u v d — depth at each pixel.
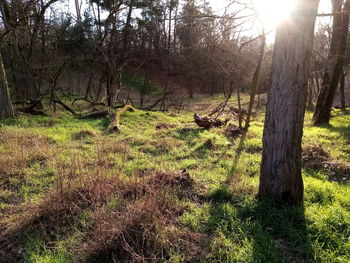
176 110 17.23
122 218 2.95
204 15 3.81
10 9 12.16
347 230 2.78
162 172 4.27
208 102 25.25
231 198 3.65
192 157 5.61
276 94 3.12
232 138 7.08
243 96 27.38
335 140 6.99
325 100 9.86
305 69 2.99
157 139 7.17
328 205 3.31
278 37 3.00
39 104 11.95
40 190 4.06
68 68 25.11
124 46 19.84
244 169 4.77
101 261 2.58
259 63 7.21
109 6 16.31
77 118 10.55
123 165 4.95
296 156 3.22
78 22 21.17
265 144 3.36
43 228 3.03
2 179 4.38
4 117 9.16
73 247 2.76
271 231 2.91
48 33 14.04
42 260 2.57
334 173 4.55
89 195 3.57
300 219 3.02
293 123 3.11
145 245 2.69
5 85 9.16
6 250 2.79
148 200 3.20
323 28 13.20
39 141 6.43
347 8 9.48
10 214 3.43
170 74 30.14
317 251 2.54
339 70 9.60
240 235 2.83
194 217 3.15
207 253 2.61
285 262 2.45
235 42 6.56
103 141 6.80
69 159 5.26
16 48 12.97
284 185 3.27
